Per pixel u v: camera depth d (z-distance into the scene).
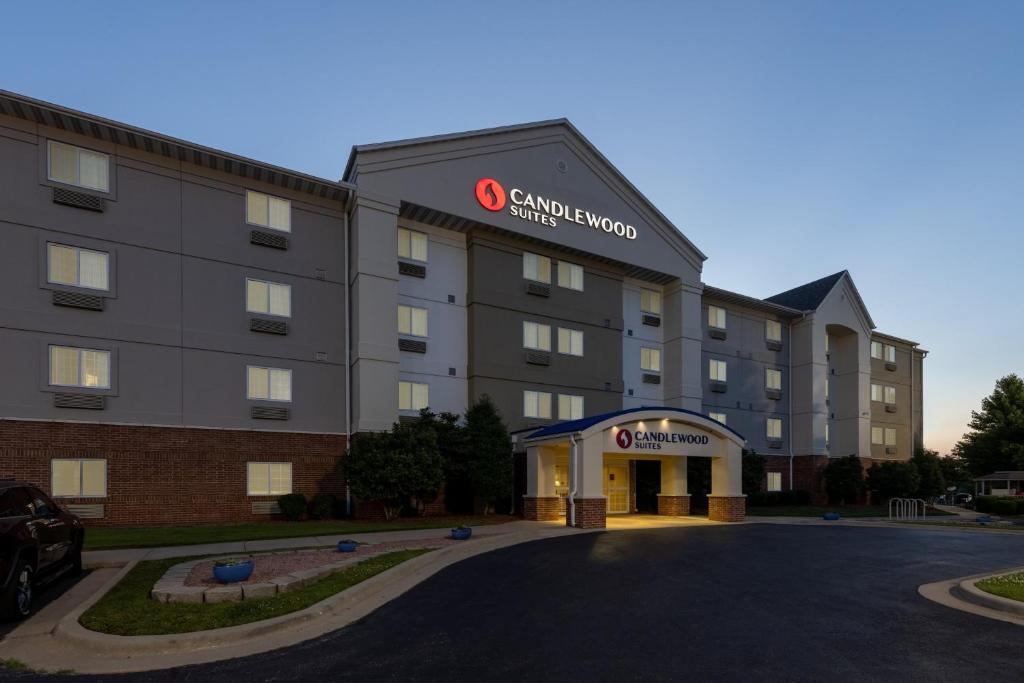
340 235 22.70
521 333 25.83
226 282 20.30
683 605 9.02
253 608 8.01
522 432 24.59
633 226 29.25
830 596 9.79
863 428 38.81
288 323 21.23
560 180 27.03
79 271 18.00
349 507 21.33
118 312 18.44
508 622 7.99
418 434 20.38
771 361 36.25
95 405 17.75
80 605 8.22
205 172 20.31
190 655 6.65
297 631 7.52
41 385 17.11
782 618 8.35
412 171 23.14
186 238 19.77
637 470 28.36
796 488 36.09
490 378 24.70
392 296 22.22
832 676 6.13
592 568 11.98
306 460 21.02
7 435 16.55
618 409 28.38
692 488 28.05
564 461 24.73
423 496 21.36
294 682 5.89
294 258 21.66
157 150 19.33
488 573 11.34
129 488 18.06
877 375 42.66
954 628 7.93
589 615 8.38
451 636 7.36
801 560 13.43
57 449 17.17
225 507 19.41
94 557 12.08
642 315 30.75
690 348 30.61
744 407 34.50
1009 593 9.38
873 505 37.03
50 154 17.86
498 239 25.67
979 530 22.27
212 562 11.34
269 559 11.69
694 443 23.53
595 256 27.92
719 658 6.65
